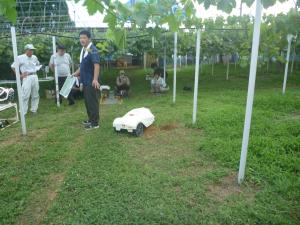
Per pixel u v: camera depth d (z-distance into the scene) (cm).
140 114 606
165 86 1102
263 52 495
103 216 305
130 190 354
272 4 182
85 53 591
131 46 1105
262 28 415
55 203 333
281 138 511
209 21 744
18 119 699
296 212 307
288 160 417
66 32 1158
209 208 320
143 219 301
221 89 1119
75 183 375
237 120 631
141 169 413
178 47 1145
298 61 1727
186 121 653
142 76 1580
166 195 344
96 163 437
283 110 743
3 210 323
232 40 1150
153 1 190
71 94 872
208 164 430
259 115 675
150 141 536
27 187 374
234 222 293
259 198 334
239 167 373
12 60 1029
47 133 598
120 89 1016
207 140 520
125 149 494
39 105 888
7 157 474
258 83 1266
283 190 343
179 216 305
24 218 313
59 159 460
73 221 299
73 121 682
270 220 292
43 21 1223
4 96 660
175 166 425
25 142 547
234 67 1939
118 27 204
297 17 363
